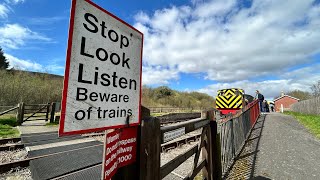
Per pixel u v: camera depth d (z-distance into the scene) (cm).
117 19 178
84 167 466
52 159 512
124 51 185
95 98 149
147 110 217
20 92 2672
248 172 477
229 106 1332
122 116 177
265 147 692
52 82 3444
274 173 468
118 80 174
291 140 797
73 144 698
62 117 123
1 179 436
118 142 170
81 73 139
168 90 6312
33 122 1368
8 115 1542
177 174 464
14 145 660
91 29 149
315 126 1116
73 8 136
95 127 147
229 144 551
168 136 247
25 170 486
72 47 133
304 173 468
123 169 181
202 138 371
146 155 200
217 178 420
